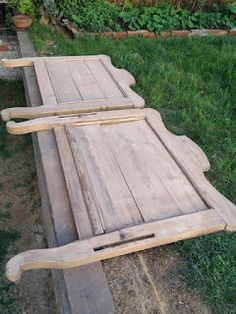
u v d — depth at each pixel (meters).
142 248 1.63
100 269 1.58
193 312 1.59
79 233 1.61
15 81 4.79
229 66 4.28
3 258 2.57
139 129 2.40
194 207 1.82
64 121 2.32
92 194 1.81
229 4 5.88
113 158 2.07
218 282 1.75
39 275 2.45
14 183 3.23
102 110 2.61
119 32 5.21
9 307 2.27
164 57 4.55
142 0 5.74
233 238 2.01
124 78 3.16
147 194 1.86
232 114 3.40
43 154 2.10
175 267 1.77
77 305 1.45
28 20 4.84
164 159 2.12
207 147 2.86
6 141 3.74
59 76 3.07
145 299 1.60
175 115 3.28
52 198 1.81
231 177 2.53
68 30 5.09
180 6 5.92
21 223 2.84
